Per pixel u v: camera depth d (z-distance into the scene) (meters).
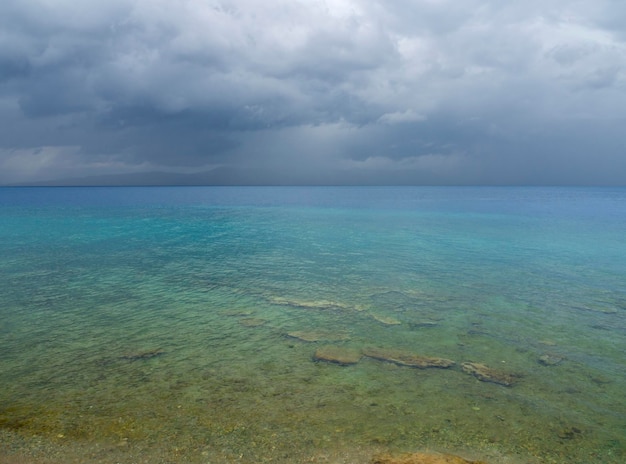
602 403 8.69
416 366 10.37
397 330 13.09
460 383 9.47
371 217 57.16
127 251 28.03
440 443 7.13
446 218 55.06
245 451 6.79
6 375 9.63
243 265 23.48
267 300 16.39
